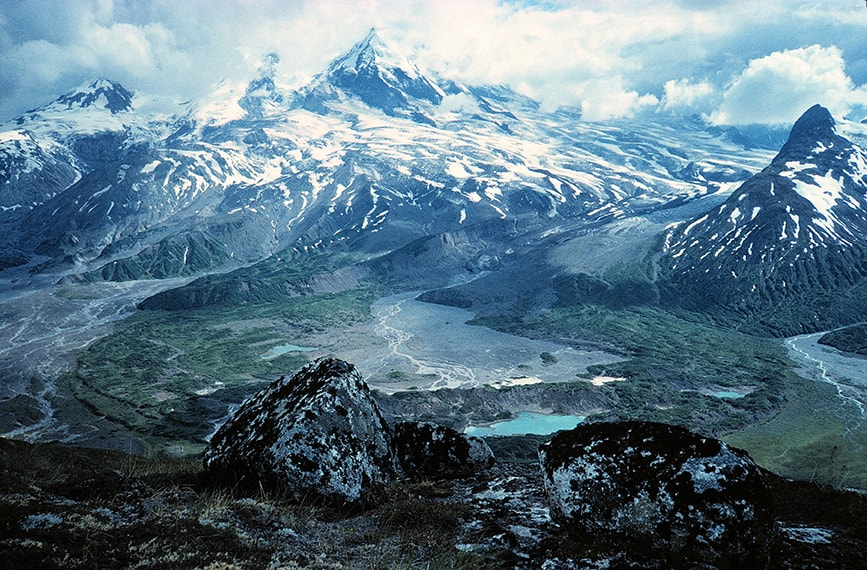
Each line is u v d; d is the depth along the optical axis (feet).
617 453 30.35
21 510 23.68
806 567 26.71
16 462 34.86
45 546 20.59
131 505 28.78
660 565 26.55
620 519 28.30
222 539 25.98
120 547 22.44
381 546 29.60
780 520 35.96
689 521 26.55
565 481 30.83
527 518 34.50
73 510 25.46
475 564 26.68
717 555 25.90
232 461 39.11
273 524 30.53
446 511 35.83
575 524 29.94
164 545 23.59
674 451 29.17
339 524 33.94
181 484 37.24
